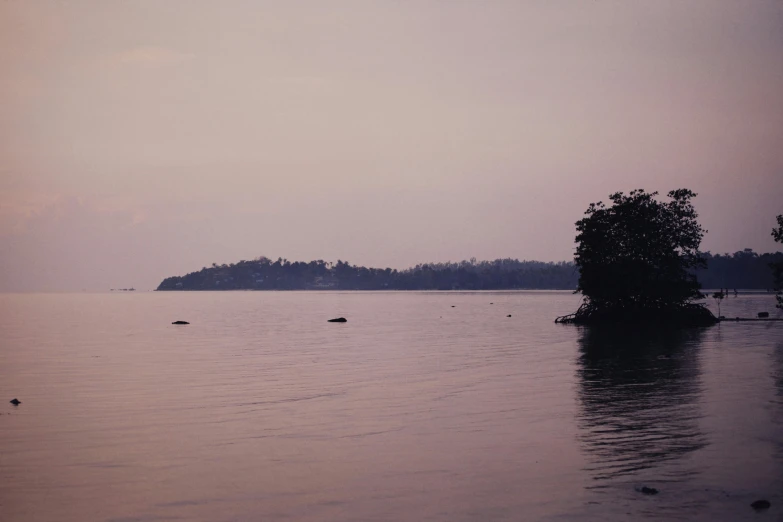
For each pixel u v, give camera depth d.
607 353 49.25
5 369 42.72
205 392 33.28
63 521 16.44
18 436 24.30
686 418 25.62
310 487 18.56
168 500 17.72
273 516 16.56
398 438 23.61
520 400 30.14
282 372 40.44
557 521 15.88
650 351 50.09
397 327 85.00
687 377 36.00
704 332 68.12
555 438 23.14
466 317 110.44
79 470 20.27
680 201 80.56
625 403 28.89
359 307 165.50
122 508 17.19
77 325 96.31
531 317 109.06
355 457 21.31
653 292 78.06
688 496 17.25
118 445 23.00
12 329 86.81
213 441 23.47
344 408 28.95
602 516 16.09
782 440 22.22
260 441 23.42
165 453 22.00
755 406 27.66
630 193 81.69
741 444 21.80
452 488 18.28
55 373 40.72
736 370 38.44
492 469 19.81
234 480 19.23
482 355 49.12
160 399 31.41
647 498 17.17
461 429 24.75
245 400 31.02
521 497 17.48
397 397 31.41
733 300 171.50
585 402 29.36
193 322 102.75
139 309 166.50
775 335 63.25
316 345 59.38
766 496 17.17
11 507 17.31
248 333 76.38
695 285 78.56
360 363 44.81
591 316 82.00
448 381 36.09
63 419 27.11
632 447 21.73
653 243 78.81
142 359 48.47
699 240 80.12
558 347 54.59
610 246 79.69
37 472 20.09
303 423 26.11
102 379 38.00
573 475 19.09
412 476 19.33
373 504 17.23
